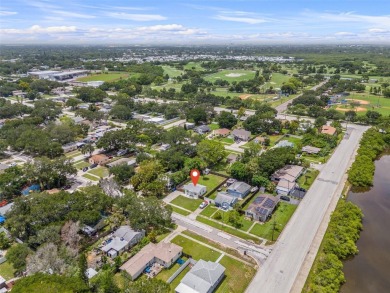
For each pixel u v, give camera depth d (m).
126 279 57.56
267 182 95.81
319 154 124.06
